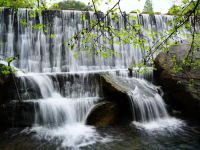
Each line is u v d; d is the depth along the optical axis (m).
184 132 9.00
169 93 11.41
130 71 13.05
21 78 10.50
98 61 15.03
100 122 9.55
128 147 7.62
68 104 10.02
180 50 12.03
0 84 9.35
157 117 10.58
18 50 13.77
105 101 10.29
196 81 10.30
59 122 9.74
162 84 11.91
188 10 5.01
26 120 9.40
